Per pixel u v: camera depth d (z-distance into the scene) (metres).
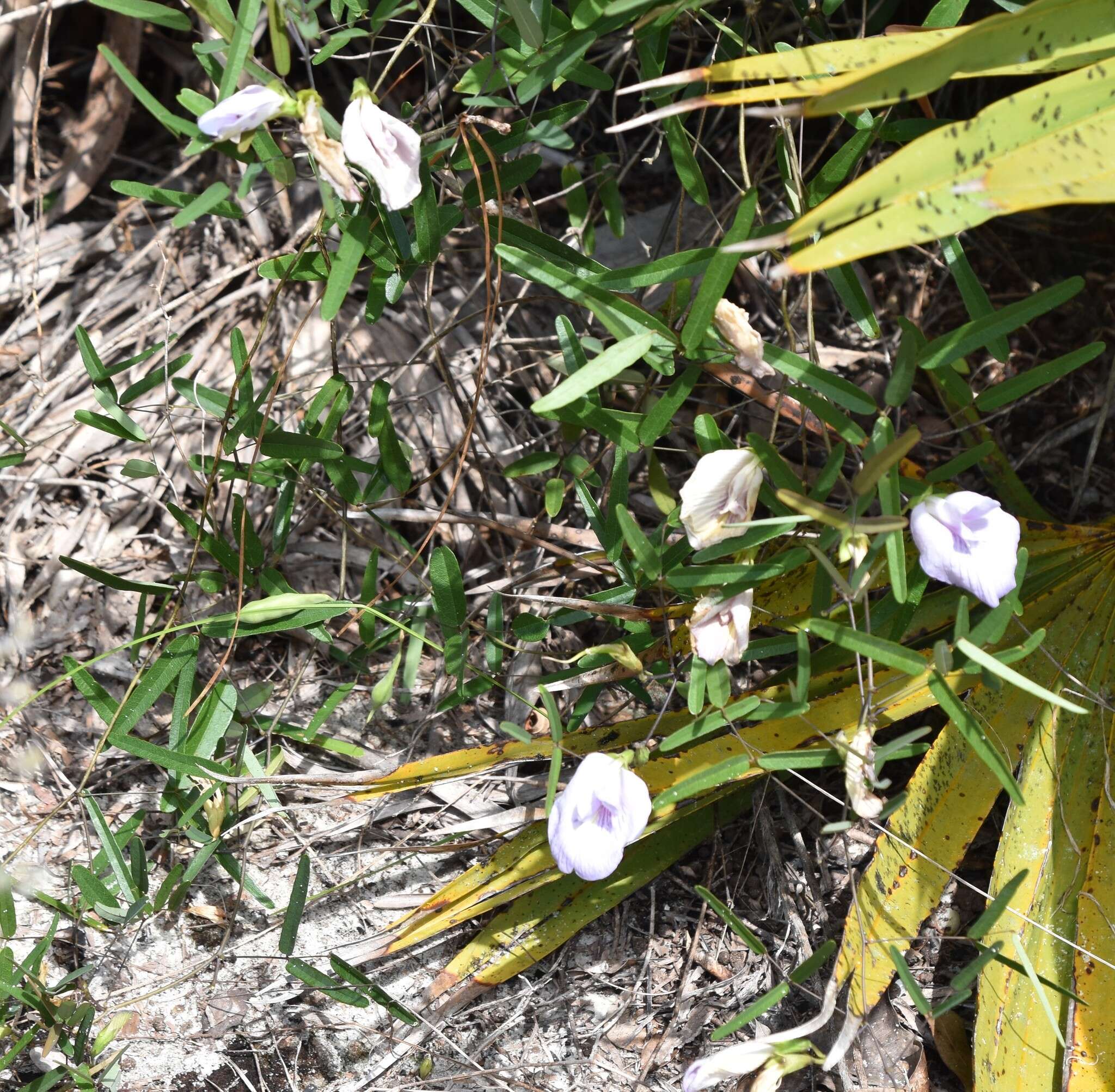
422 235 0.61
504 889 0.64
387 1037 0.64
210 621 0.63
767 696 0.65
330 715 0.72
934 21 0.61
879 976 0.61
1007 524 0.55
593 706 0.71
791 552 0.58
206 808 0.64
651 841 0.66
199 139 0.59
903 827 0.63
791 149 0.63
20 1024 0.63
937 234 0.52
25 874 0.67
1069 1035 0.59
